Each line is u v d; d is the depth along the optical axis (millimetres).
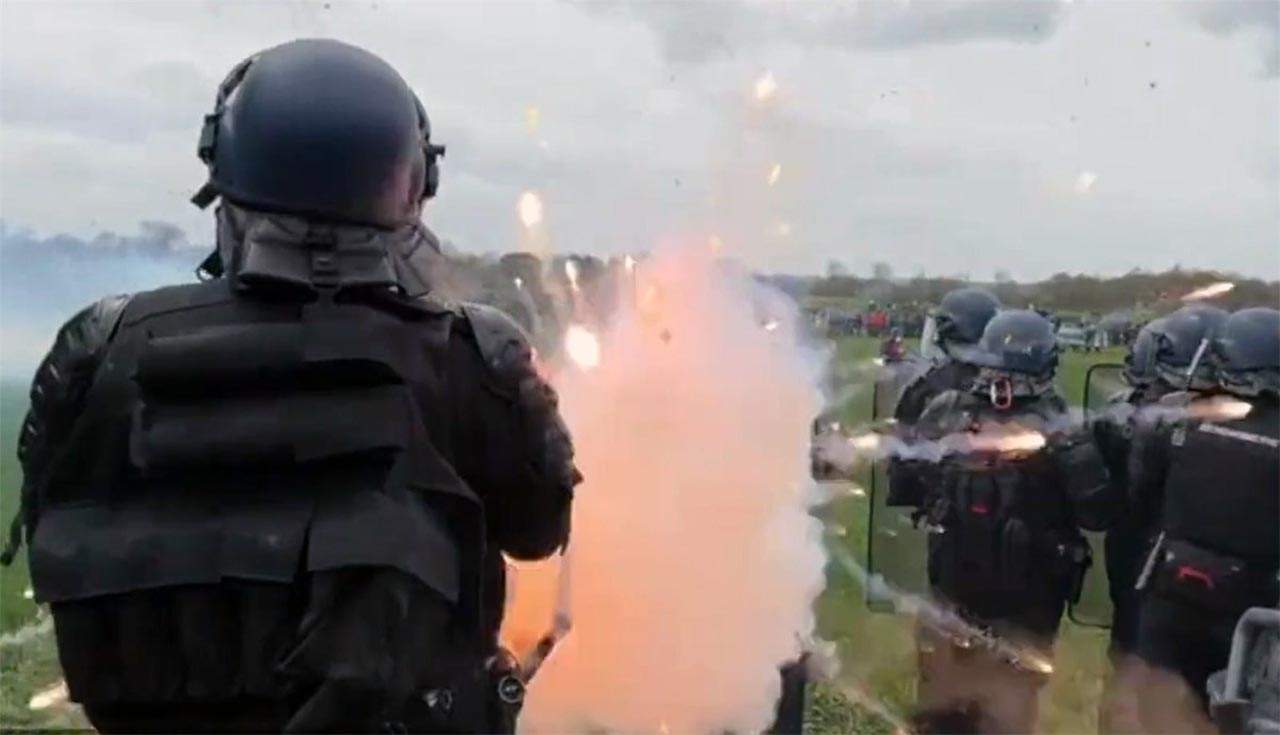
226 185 1867
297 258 1817
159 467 1749
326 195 1827
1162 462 4793
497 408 1878
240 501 1760
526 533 1958
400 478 1778
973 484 5133
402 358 1811
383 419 1769
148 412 1763
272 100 1847
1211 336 4676
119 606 1762
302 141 1822
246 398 1770
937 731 5262
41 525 1798
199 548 1739
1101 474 4969
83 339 1843
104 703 1780
